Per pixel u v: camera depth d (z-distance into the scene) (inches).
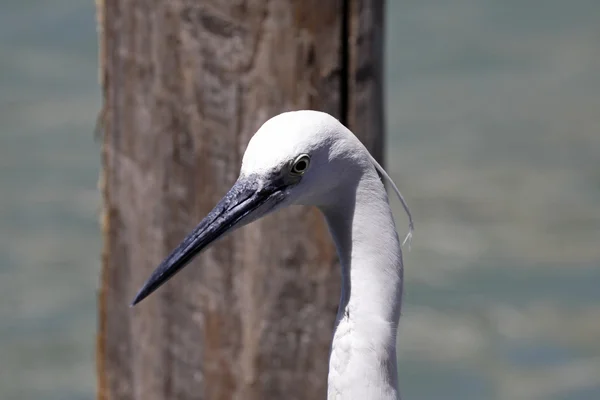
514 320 501.4
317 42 210.7
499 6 828.6
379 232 184.4
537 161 625.9
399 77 735.1
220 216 187.5
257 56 212.2
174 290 227.6
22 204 596.4
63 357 492.4
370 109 216.4
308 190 181.6
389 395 188.7
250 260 219.3
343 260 189.0
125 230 232.5
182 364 229.6
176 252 190.5
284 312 219.9
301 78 211.6
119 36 226.4
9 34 783.1
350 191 183.0
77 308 522.3
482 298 521.0
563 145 639.1
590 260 534.6
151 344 233.0
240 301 221.5
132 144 227.9
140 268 230.7
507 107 686.5
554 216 574.6
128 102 227.1
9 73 733.9
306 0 209.2
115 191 233.1
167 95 220.5
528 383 461.4
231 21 212.2
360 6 211.3
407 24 804.0
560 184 603.5
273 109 213.2
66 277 541.6
